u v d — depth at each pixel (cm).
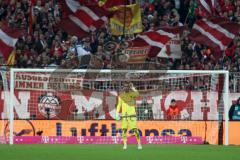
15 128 4641
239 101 4834
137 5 4944
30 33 5825
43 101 4728
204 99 4841
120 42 5728
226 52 5962
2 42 4619
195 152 3738
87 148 4038
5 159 3153
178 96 4838
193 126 4800
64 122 4728
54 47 5791
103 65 5544
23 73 4697
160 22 6284
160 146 4344
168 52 5212
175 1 6531
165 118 4803
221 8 6425
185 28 5872
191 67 5853
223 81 4872
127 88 3997
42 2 6191
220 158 3319
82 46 5781
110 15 4919
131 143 4656
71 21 4853
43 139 4656
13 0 6281
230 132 4778
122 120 4000
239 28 5116
